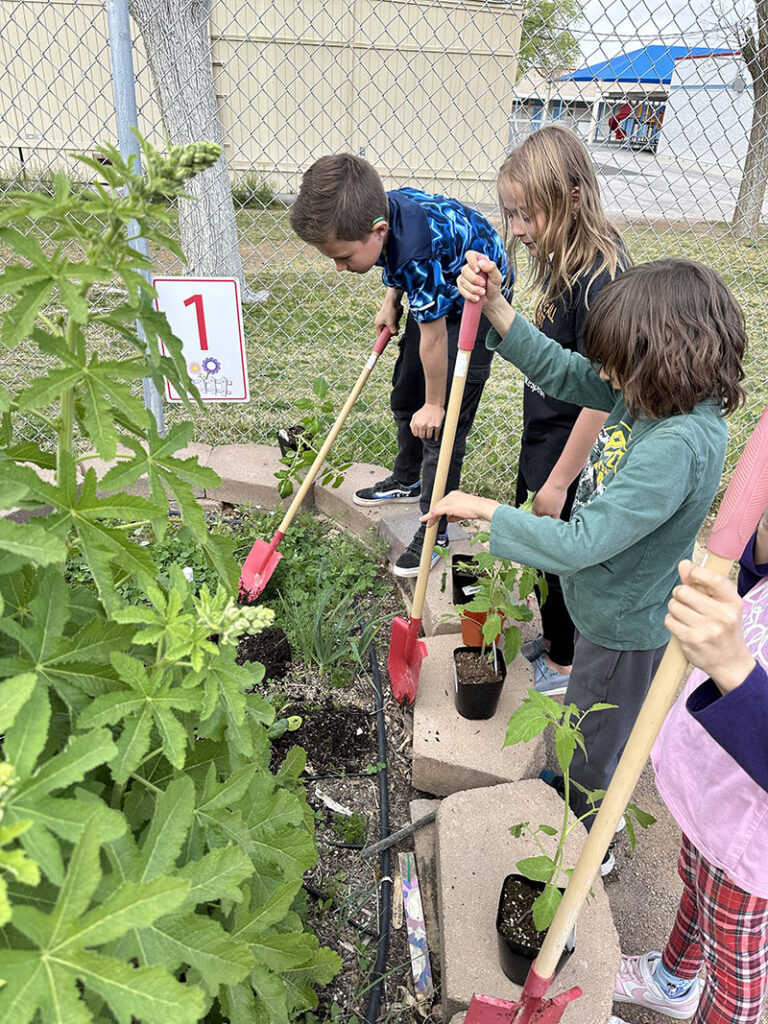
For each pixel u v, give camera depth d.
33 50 8.09
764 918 1.42
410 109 8.59
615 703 1.89
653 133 4.57
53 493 0.99
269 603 2.89
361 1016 1.72
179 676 1.20
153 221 1.06
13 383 4.21
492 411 4.70
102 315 1.01
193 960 0.88
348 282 7.20
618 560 1.73
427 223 2.44
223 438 4.00
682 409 1.55
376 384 4.97
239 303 2.81
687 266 1.55
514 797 2.05
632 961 1.88
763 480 0.94
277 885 1.23
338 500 3.41
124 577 1.23
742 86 4.54
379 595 3.05
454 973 1.66
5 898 0.64
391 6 8.07
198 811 1.07
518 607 2.29
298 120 8.48
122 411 0.98
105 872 0.95
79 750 0.79
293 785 1.65
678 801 1.48
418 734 2.28
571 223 2.09
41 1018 0.69
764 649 1.31
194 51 4.69
